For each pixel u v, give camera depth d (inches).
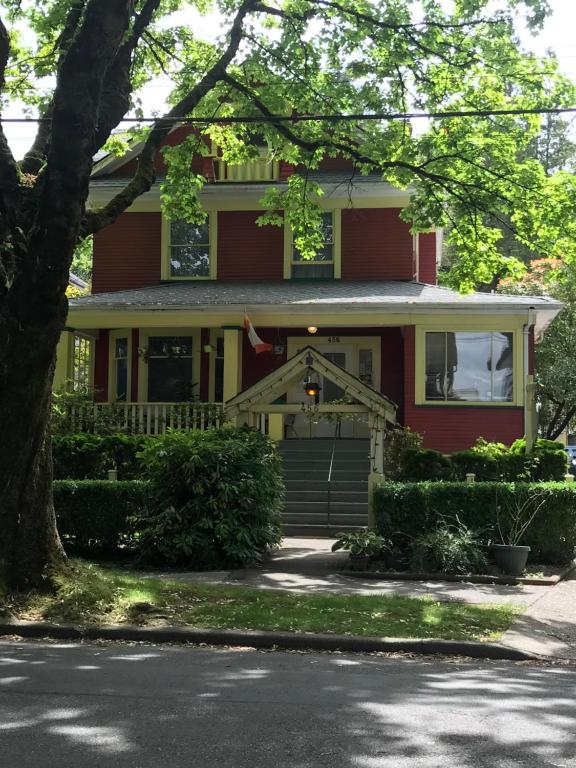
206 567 451.2
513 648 291.0
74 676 237.8
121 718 193.8
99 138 386.6
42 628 308.5
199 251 826.8
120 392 812.6
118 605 333.4
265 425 743.1
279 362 793.6
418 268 864.9
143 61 599.5
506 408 699.4
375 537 450.3
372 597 362.9
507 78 546.6
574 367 976.9
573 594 397.7
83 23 314.2
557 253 576.4
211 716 196.4
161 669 251.6
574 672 267.9
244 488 458.9
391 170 578.6
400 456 632.4
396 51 533.6
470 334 708.7
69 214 319.3
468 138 555.8
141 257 824.3
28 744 173.6
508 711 205.9
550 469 595.2
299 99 567.5
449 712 203.8
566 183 549.6
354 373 788.6
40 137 414.3
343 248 808.3
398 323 695.1
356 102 578.2
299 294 726.5
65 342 735.7
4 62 364.8
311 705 208.4
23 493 347.6
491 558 465.1
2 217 339.3
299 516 611.5
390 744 177.0
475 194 567.2
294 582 410.3
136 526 473.7
